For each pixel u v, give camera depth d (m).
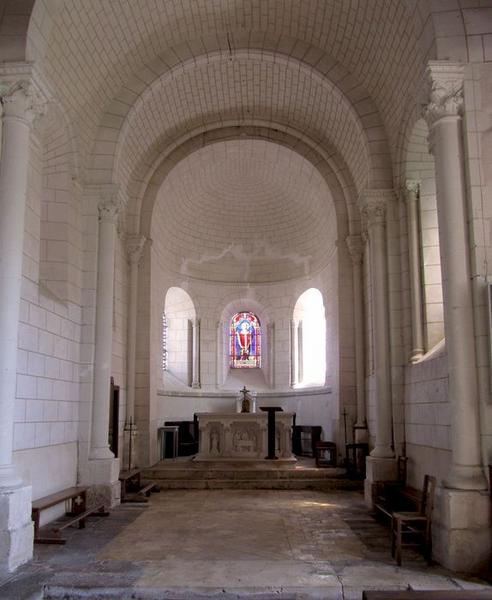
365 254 14.30
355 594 6.09
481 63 7.96
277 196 18.69
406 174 10.80
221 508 10.80
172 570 6.77
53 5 8.31
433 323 10.43
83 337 11.02
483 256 7.52
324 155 14.88
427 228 10.69
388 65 10.53
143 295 14.83
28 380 8.52
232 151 16.03
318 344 19.20
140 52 11.53
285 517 9.95
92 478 10.62
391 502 9.89
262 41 12.22
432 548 7.30
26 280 8.48
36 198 8.85
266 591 6.07
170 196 16.42
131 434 13.86
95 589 6.15
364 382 14.30
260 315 20.27
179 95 13.49
